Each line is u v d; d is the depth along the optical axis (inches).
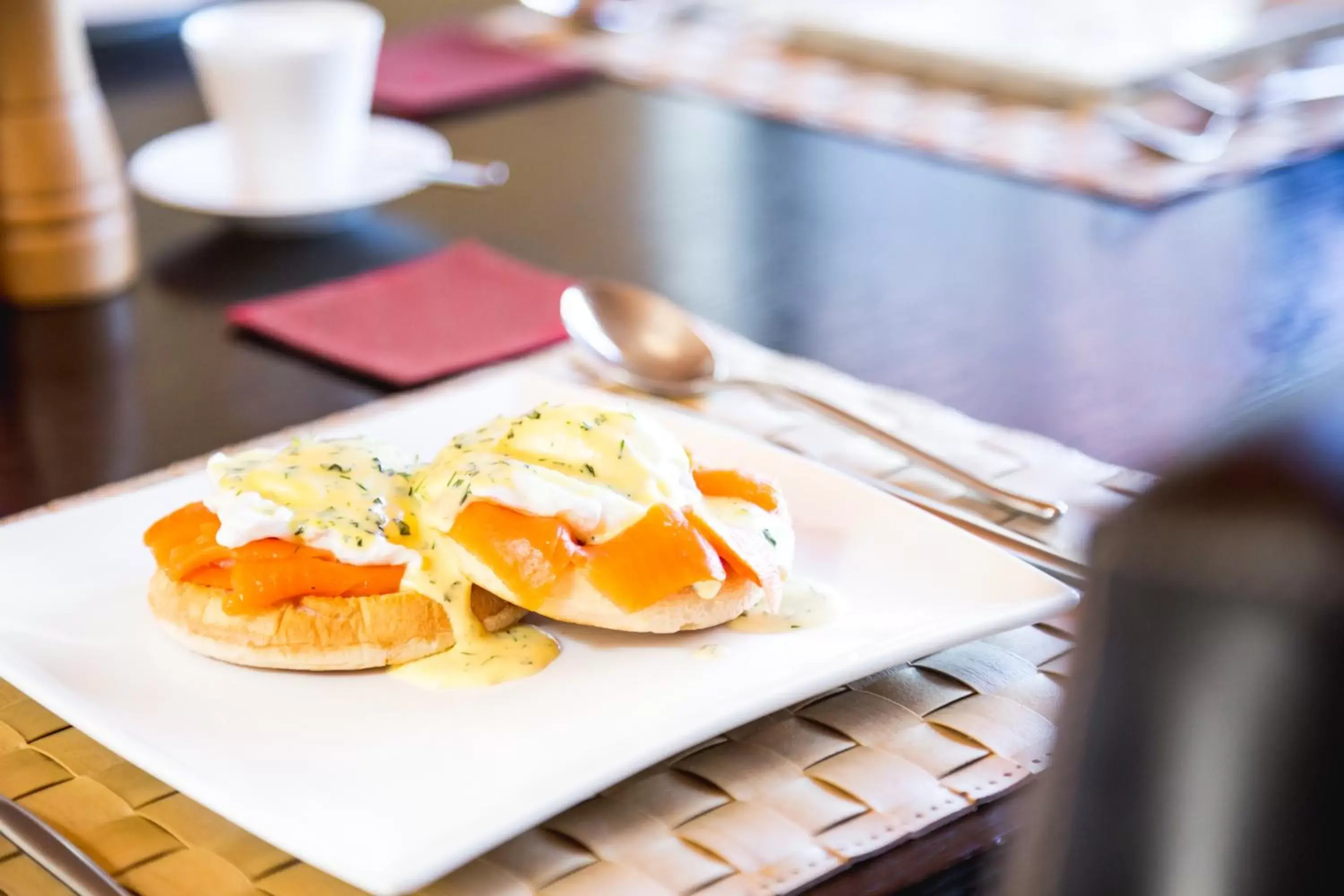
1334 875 20.9
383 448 43.7
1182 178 59.9
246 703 41.2
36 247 53.8
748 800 39.9
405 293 54.0
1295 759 20.5
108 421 49.7
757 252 56.8
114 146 54.9
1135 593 21.9
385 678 41.7
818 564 43.9
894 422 48.9
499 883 37.4
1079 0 70.3
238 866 38.6
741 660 41.9
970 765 40.4
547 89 67.1
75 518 44.5
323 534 41.9
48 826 39.1
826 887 37.7
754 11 72.9
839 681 40.7
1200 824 21.6
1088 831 23.4
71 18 53.6
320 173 57.5
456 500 42.1
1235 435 21.2
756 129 64.1
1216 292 54.6
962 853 38.9
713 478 43.6
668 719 39.8
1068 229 57.8
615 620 41.8
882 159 61.9
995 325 53.2
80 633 42.4
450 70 67.5
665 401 49.6
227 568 42.2
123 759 40.9
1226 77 66.4
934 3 71.3
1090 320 53.4
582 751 40.3
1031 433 49.0
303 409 50.0
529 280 54.5
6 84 53.0
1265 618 20.1
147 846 39.4
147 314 54.0
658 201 59.6
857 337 52.8
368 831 37.9
